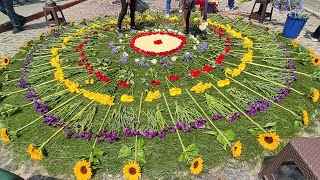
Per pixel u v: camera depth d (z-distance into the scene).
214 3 10.16
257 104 4.39
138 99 4.63
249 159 3.49
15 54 6.78
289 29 7.43
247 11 10.66
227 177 3.27
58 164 3.46
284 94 4.71
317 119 4.23
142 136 3.81
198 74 5.21
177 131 3.86
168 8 9.47
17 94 4.95
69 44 6.95
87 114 4.27
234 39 7.14
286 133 3.92
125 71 5.39
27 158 3.59
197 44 6.59
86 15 10.45
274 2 7.99
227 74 5.35
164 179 3.23
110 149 3.62
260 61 6.02
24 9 11.35
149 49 6.26
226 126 4.00
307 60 5.92
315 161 2.52
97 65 5.72
